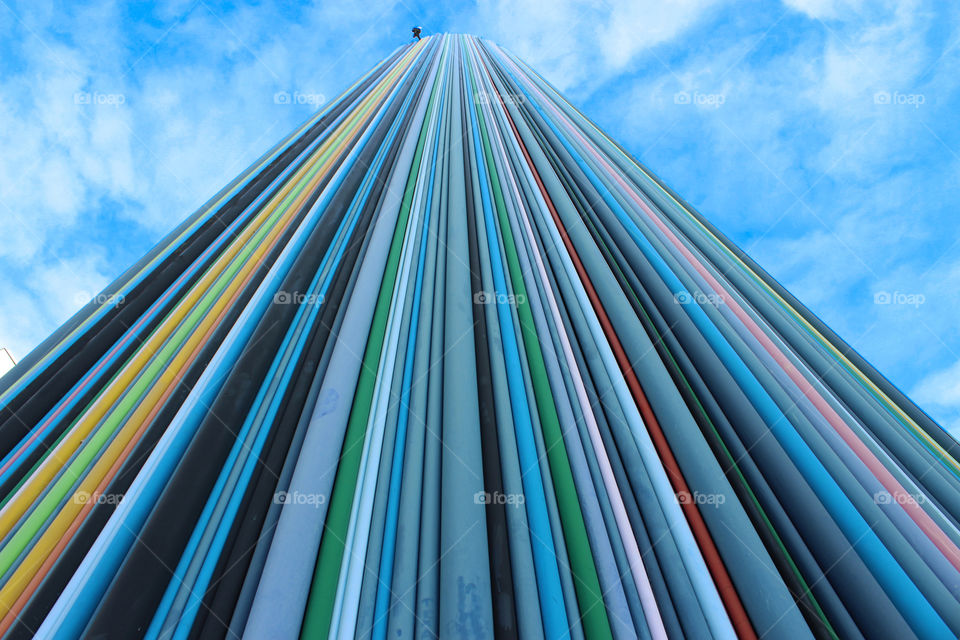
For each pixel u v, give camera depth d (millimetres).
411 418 2355
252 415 2146
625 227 4188
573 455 2268
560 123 7098
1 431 2395
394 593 1647
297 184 4684
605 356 2836
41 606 1513
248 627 1445
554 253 3881
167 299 3238
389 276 3453
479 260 3725
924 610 1747
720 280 3816
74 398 2541
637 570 1834
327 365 2562
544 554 1840
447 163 5512
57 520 1821
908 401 3924
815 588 1836
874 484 2262
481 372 2660
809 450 2303
